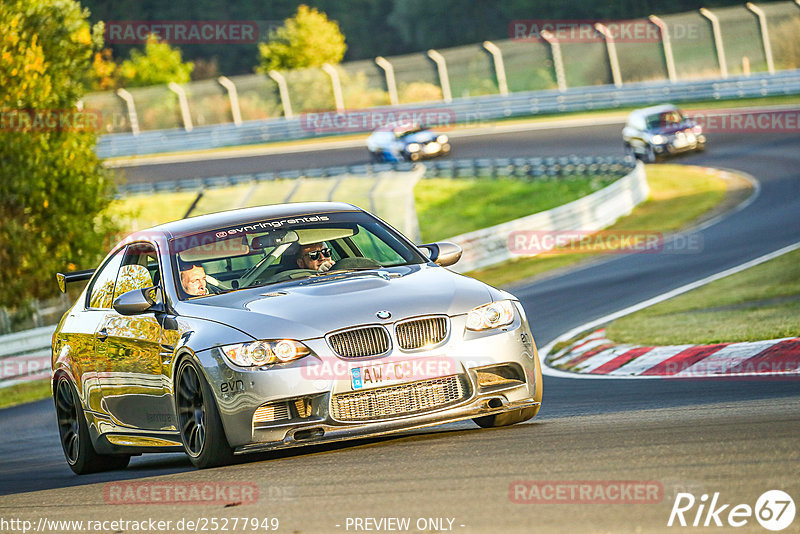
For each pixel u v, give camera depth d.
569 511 13.72
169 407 22.69
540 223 90.88
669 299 55.75
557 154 147.88
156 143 190.38
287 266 23.78
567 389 34.56
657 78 177.50
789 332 37.44
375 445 21.69
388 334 20.62
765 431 18.48
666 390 30.73
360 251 24.66
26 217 83.94
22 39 82.88
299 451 22.00
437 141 151.38
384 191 124.94
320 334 20.42
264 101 194.62
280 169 168.38
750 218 87.94
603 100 174.00
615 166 124.44
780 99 155.25
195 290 23.19
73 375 26.88
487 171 141.12
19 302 82.12
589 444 18.61
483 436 21.19
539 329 53.47
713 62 173.88
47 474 28.81
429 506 14.87
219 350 20.59
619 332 46.00
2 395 60.69
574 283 70.00
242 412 20.23
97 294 27.12
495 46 189.62
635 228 93.62
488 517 13.86
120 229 90.56
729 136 141.50
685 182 115.81
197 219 25.73
